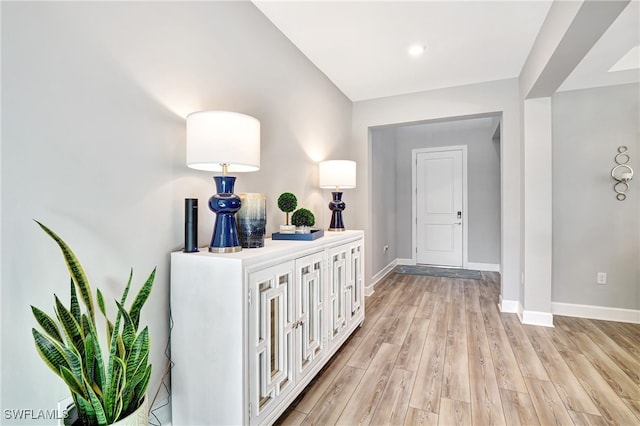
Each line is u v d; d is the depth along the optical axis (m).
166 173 1.46
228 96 1.82
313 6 2.05
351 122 3.87
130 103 1.30
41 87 1.02
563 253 3.22
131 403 1.04
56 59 1.06
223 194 1.46
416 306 3.38
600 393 1.79
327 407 1.67
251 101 2.02
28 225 1.00
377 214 4.58
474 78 3.19
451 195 5.56
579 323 2.93
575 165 3.18
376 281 4.46
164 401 1.44
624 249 3.05
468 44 2.53
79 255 1.13
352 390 1.82
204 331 1.36
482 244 5.35
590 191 3.14
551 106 3.14
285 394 1.58
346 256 2.42
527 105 2.91
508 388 1.84
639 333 2.68
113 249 1.24
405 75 3.12
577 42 1.87
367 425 1.53
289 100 2.47
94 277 1.17
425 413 1.61
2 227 0.95
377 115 3.76
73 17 1.10
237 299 1.27
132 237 1.31
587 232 3.15
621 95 3.05
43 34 1.03
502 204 3.23
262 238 1.65
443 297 3.72
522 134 3.03
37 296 1.02
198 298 1.37
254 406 1.35
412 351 2.31
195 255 1.38
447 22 2.22
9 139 0.96
